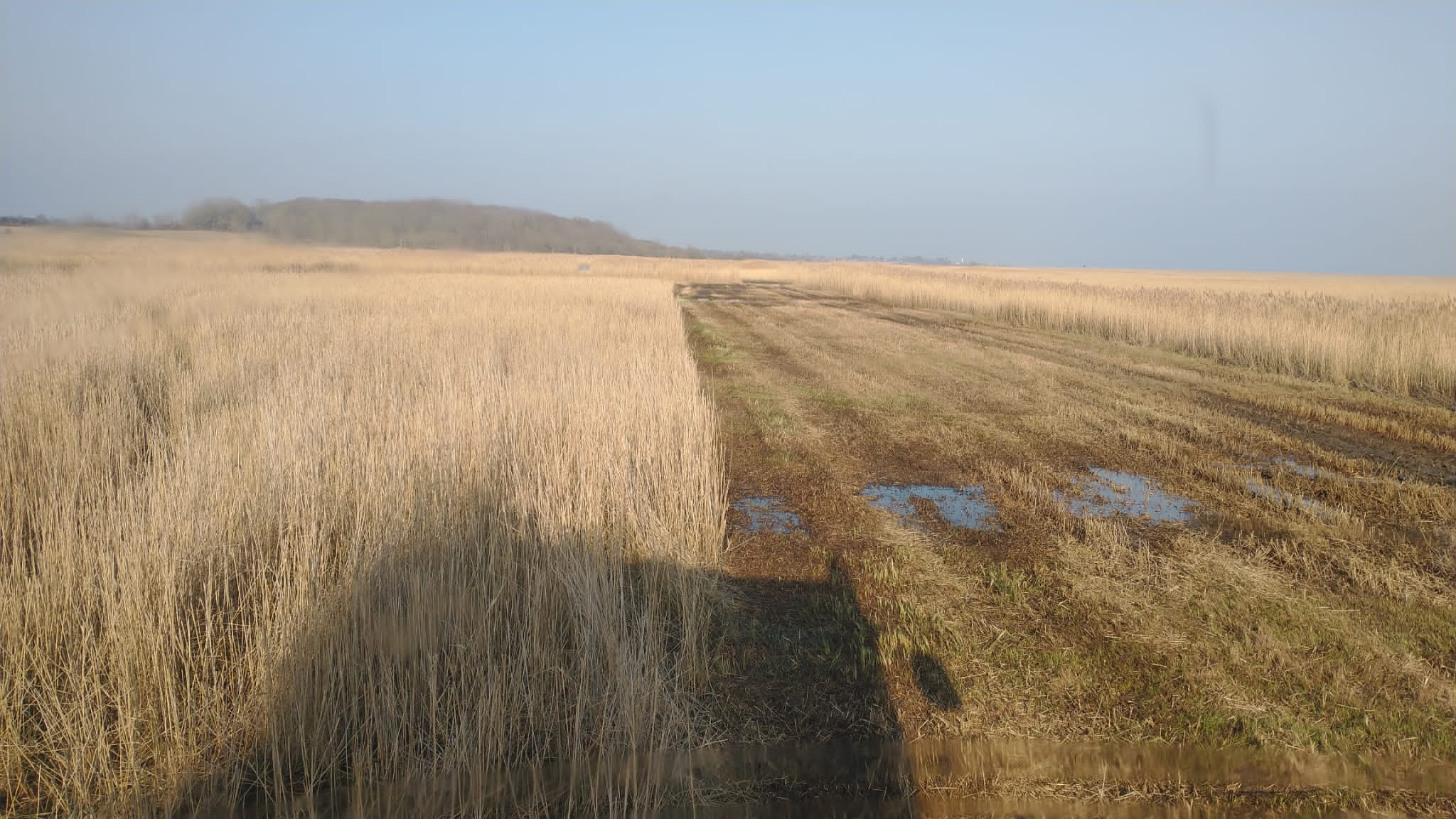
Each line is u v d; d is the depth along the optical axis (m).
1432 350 12.10
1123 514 6.48
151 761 3.41
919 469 7.85
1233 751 3.46
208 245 29.64
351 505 5.42
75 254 25.33
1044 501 6.79
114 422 7.13
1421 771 3.33
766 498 6.97
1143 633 4.43
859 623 4.59
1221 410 10.60
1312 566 5.35
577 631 4.06
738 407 10.79
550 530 4.91
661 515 5.73
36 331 10.62
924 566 5.41
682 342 14.25
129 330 12.35
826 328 21.03
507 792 3.25
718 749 3.50
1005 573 5.25
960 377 13.20
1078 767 3.37
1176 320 17.16
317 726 3.43
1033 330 20.86
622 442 6.45
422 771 3.32
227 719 3.57
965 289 28.34
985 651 4.25
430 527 4.72
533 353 11.26
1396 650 4.23
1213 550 5.62
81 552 4.38
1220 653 4.20
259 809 3.19
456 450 5.99
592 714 3.66
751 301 32.34
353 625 3.85
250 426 6.68
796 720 3.70
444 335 13.12
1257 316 15.68
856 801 3.19
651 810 3.13
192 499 4.90
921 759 3.43
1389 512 6.53
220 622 4.05
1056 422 9.87
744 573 5.32
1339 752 3.44
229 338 12.09
